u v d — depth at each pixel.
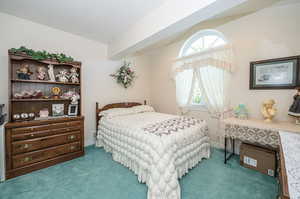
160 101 4.01
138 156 1.82
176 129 1.97
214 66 2.67
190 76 3.14
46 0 1.80
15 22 2.14
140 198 1.50
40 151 2.05
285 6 1.99
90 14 2.11
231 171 2.00
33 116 2.18
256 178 1.82
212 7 1.36
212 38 2.95
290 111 1.84
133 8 1.95
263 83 2.19
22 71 2.09
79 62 2.58
